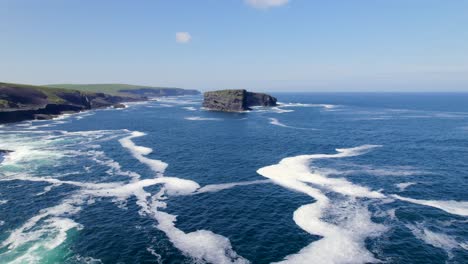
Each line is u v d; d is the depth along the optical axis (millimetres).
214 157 63844
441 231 31594
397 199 39812
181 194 42344
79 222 34000
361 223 33312
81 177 49781
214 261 26797
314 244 29328
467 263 26234
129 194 42344
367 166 55469
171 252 28203
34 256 27422
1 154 66000
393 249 28422
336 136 90125
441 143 78188
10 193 42625
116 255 27734
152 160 61344
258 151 69562
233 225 33312
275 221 34094
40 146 75938
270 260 26969
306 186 44844
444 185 45125
